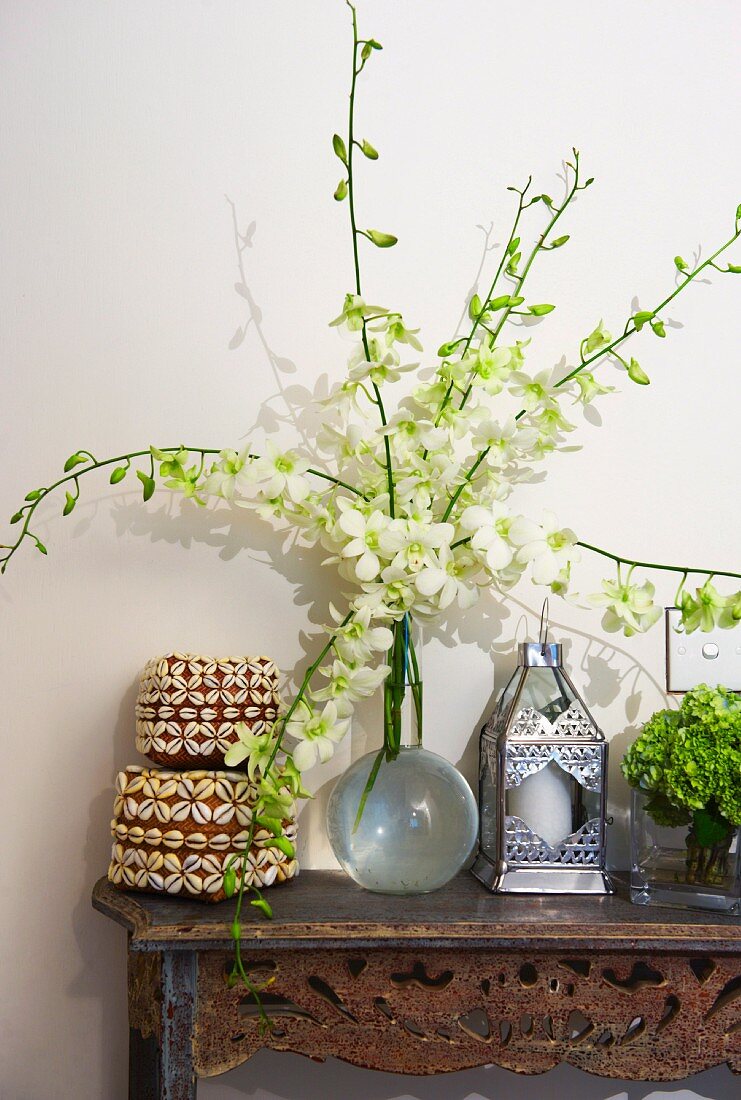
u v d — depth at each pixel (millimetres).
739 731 971
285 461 1068
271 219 1229
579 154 1244
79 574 1201
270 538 1211
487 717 1206
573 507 1226
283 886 1092
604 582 1083
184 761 1059
